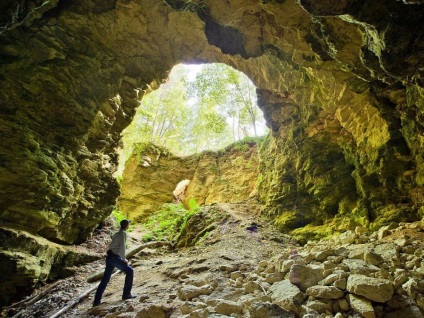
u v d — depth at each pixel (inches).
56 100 274.2
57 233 303.6
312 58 304.0
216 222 468.1
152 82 419.5
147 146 819.4
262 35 330.6
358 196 364.8
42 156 258.5
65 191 289.9
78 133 301.4
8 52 235.0
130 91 382.6
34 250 252.2
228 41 356.5
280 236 409.1
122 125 394.6
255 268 226.2
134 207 727.7
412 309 118.8
